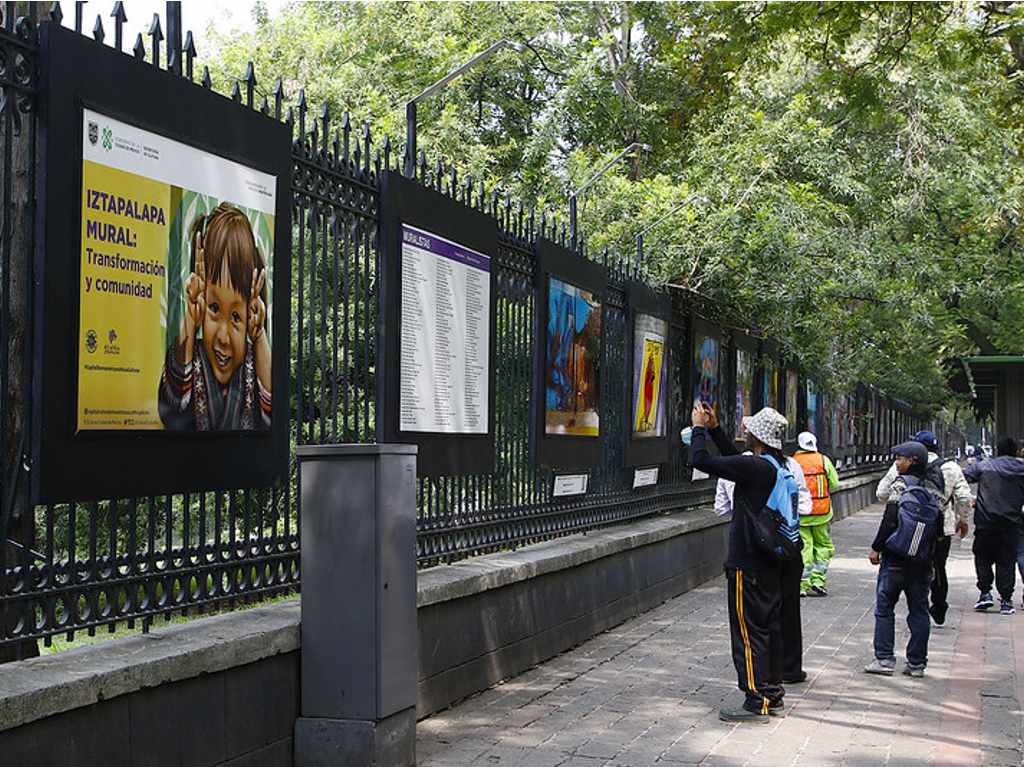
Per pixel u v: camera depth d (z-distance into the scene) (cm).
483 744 723
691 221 1625
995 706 851
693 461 825
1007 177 2656
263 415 631
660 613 1297
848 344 2478
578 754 703
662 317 1446
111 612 536
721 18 1568
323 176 709
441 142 2281
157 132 548
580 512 1180
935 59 1652
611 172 1969
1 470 477
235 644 568
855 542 2317
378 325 772
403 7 2562
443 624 816
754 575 804
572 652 1047
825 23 1451
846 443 3275
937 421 7006
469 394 898
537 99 2852
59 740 462
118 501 584
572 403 1127
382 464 626
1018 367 3331
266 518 713
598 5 2880
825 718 809
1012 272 3052
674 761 693
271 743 606
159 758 520
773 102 2539
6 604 482
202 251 581
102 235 515
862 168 2573
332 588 627
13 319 493
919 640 960
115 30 528
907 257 2488
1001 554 1366
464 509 929
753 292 1711
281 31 2417
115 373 523
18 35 482
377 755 620
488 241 930
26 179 497
